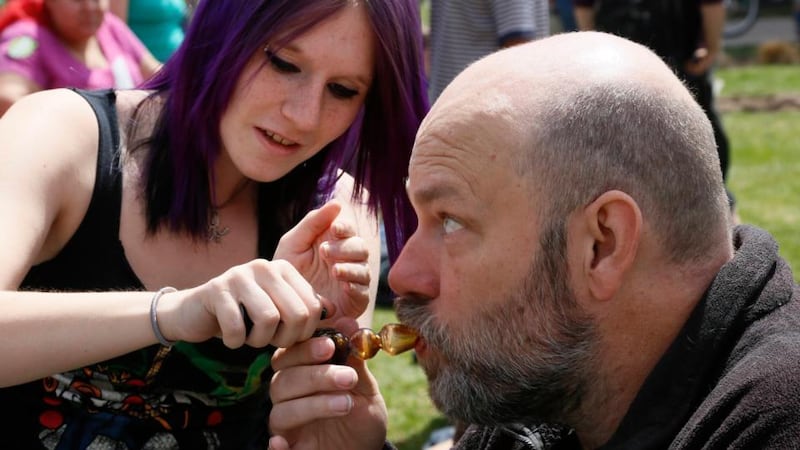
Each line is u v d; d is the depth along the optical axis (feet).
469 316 5.34
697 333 5.04
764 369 4.79
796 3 51.39
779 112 35.88
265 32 6.05
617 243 5.07
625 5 16.87
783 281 5.21
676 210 5.10
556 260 5.16
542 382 5.28
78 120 6.37
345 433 6.43
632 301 5.16
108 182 6.40
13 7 11.54
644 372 5.26
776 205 23.73
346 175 7.55
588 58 5.24
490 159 5.17
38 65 11.37
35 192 5.99
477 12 14.37
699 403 5.03
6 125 6.26
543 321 5.23
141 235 6.56
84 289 6.46
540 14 14.66
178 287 6.68
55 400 6.48
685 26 16.85
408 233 7.26
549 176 5.10
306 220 6.14
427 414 13.33
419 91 6.79
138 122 6.64
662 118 5.10
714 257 5.25
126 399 6.52
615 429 5.39
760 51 46.52
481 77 5.36
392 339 5.61
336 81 6.28
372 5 6.19
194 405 6.70
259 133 6.35
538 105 5.14
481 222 5.24
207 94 6.33
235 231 6.96
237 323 5.36
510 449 6.29
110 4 14.29
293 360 5.94
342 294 6.23
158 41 14.80
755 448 4.63
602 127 5.06
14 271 5.74
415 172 5.45
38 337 5.57
